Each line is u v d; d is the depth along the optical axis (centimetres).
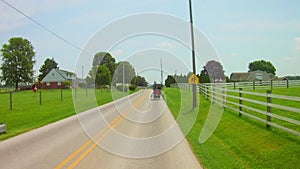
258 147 930
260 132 1081
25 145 1059
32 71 9581
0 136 1262
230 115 1588
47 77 10356
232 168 752
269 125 1123
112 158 853
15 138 1214
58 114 2175
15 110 2467
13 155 902
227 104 2023
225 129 1316
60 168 748
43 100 3662
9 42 9469
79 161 816
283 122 1179
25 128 1499
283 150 838
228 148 1002
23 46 9556
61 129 1438
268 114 1122
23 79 9506
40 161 820
